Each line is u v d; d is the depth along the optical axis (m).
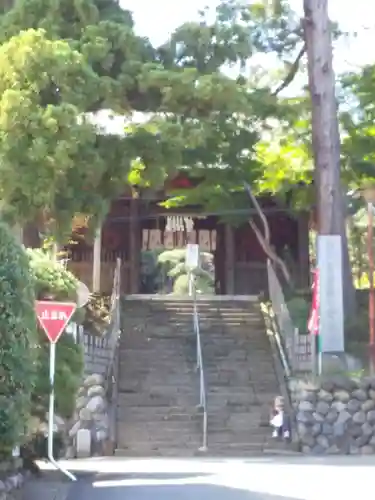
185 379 21.53
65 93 17.78
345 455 18.84
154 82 18.72
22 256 10.01
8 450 9.85
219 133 21.98
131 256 30.39
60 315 12.29
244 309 25.81
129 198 29.56
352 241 35.91
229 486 12.37
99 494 11.52
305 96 25.69
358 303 26.55
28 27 19.48
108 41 19.39
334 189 23.59
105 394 19.55
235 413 20.17
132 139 19.09
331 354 21.17
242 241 31.52
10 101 16.91
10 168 17.09
